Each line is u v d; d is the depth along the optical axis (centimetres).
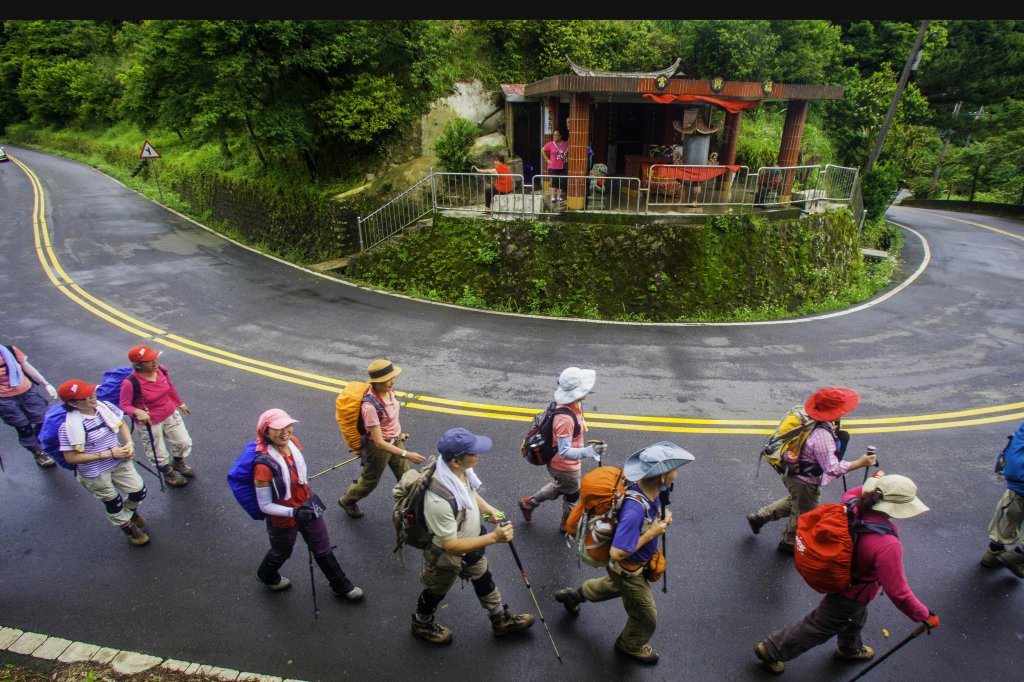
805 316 1248
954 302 1355
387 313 1204
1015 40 2978
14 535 550
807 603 473
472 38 1898
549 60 1912
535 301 1242
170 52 1479
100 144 3556
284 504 431
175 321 1124
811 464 478
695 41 2111
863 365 957
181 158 2550
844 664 421
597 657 424
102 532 555
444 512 365
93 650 420
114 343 1005
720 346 1040
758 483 624
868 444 708
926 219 2659
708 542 539
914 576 500
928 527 561
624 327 1146
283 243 1769
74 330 1060
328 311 1208
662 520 372
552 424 492
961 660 423
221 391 837
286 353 979
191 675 400
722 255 1238
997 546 499
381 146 1739
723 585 490
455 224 1334
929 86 3184
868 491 365
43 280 1351
